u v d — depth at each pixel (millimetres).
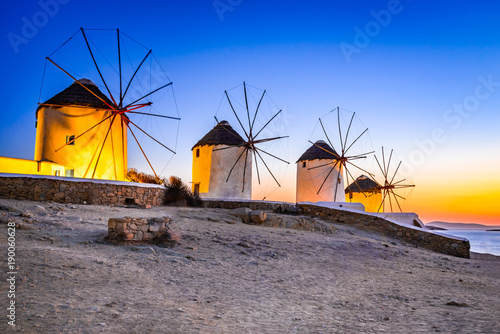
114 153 23438
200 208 19531
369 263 12609
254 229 15688
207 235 12906
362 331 5473
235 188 30250
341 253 13578
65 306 5500
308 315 6273
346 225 21703
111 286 6871
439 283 10094
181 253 10406
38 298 5738
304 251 12812
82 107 22375
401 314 6531
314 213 23266
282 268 10180
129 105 21250
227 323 5559
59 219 12227
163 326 5160
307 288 8398
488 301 7906
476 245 47219
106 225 12500
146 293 6727
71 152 22047
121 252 9570
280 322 5797
